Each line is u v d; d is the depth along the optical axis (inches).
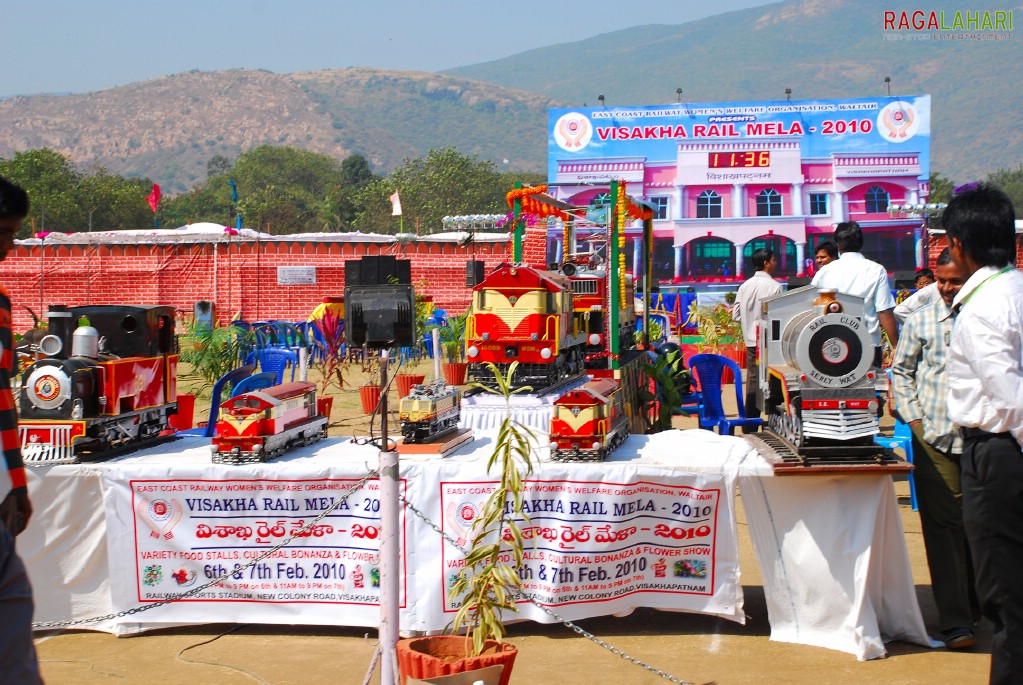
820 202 949.2
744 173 951.6
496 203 3031.5
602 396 241.4
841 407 225.0
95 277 992.2
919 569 289.1
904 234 940.6
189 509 241.3
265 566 241.0
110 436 253.6
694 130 954.1
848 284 324.8
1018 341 181.9
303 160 4335.6
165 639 244.2
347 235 980.6
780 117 946.1
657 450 251.0
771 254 429.1
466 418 331.9
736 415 551.8
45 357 254.4
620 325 424.8
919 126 935.0
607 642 236.1
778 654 226.5
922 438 231.6
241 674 220.5
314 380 666.2
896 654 227.9
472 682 182.9
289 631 248.8
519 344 364.2
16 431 175.3
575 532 233.6
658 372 444.8
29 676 153.4
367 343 195.5
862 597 225.8
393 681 192.4
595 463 235.8
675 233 960.9
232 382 346.9
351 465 237.5
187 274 986.7
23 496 174.9
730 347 735.1
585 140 964.6
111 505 242.8
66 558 245.9
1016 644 182.2
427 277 967.0
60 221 2479.1
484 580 192.4
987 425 184.1
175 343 285.4
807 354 225.0
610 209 414.0
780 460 228.4
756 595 271.6
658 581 237.3
